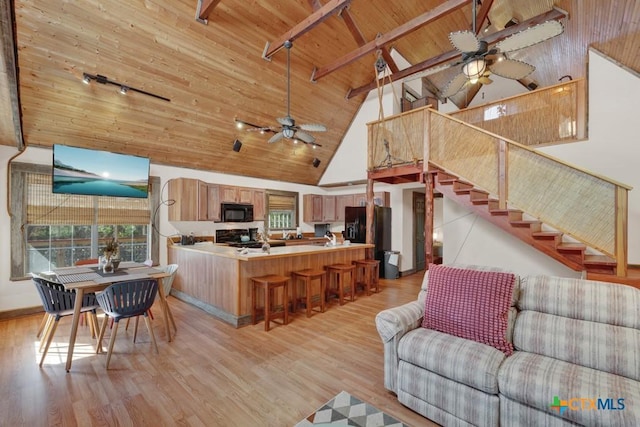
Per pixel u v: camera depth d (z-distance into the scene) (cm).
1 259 380
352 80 589
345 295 510
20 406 201
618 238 297
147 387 225
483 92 888
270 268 398
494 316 193
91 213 452
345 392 220
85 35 329
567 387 146
